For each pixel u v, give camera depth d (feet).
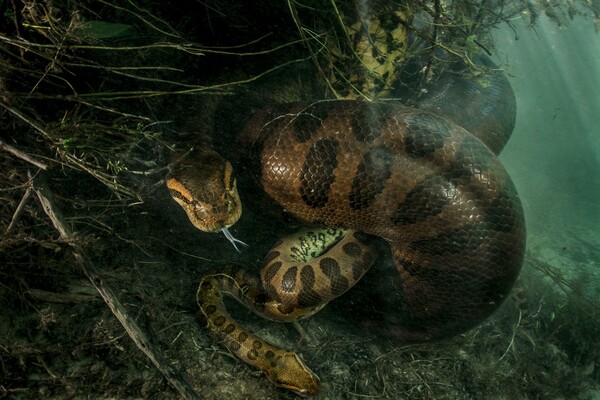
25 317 1.66
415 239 2.06
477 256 1.98
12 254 1.65
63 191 1.91
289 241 2.41
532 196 6.16
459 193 1.95
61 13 1.76
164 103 2.17
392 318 2.35
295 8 2.24
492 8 3.06
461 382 2.60
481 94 3.08
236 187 2.21
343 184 2.03
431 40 2.60
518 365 2.97
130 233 2.10
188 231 2.32
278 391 2.01
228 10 2.30
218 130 2.34
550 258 5.01
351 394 2.18
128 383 1.70
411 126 2.00
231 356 2.05
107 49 1.89
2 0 1.63
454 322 2.18
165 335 1.95
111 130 1.86
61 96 1.71
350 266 2.26
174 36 1.97
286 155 2.09
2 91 1.61
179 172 2.09
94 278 1.56
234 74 2.39
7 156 1.68
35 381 1.57
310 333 2.35
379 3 2.52
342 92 2.78
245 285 2.31
